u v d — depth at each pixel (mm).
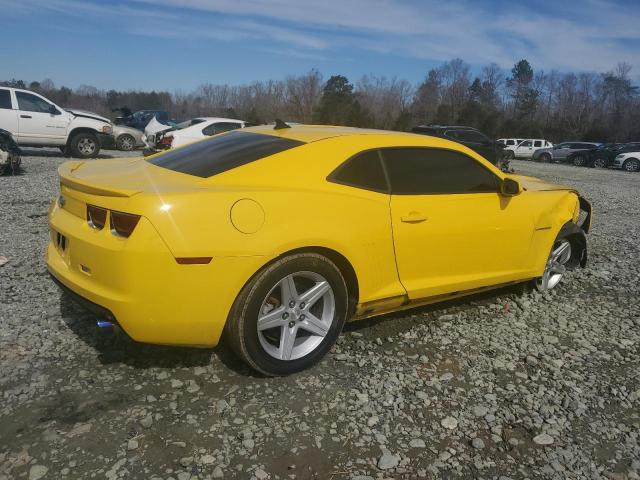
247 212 2895
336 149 3447
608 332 4316
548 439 2822
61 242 3219
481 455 2672
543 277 4984
